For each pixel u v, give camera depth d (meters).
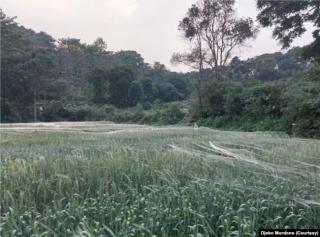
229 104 29.81
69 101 56.75
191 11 39.53
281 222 5.43
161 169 7.39
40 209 5.95
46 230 4.82
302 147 10.65
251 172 7.42
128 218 4.91
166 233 4.97
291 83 25.44
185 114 39.09
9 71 52.25
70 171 7.23
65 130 21.50
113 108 52.00
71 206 5.45
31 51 55.69
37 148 12.05
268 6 29.91
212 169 7.63
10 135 18.53
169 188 5.96
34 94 53.69
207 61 40.06
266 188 6.24
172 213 5.26
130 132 18.92
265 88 26.56
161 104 57.88
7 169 7.44
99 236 4.52
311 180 6.96
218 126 30.64
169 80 71.75
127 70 61.75
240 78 52.78
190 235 4.89
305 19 29.30
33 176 6.84
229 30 39.69
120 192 5.94
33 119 52.81
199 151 9.97
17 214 5.20
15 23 57.62
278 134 18.05
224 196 5.75
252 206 5.55
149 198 5.65
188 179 7.12
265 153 9.69
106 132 20.30
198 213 5.21
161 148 10.19
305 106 19.36
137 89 61.50
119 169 7.31
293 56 57.22
